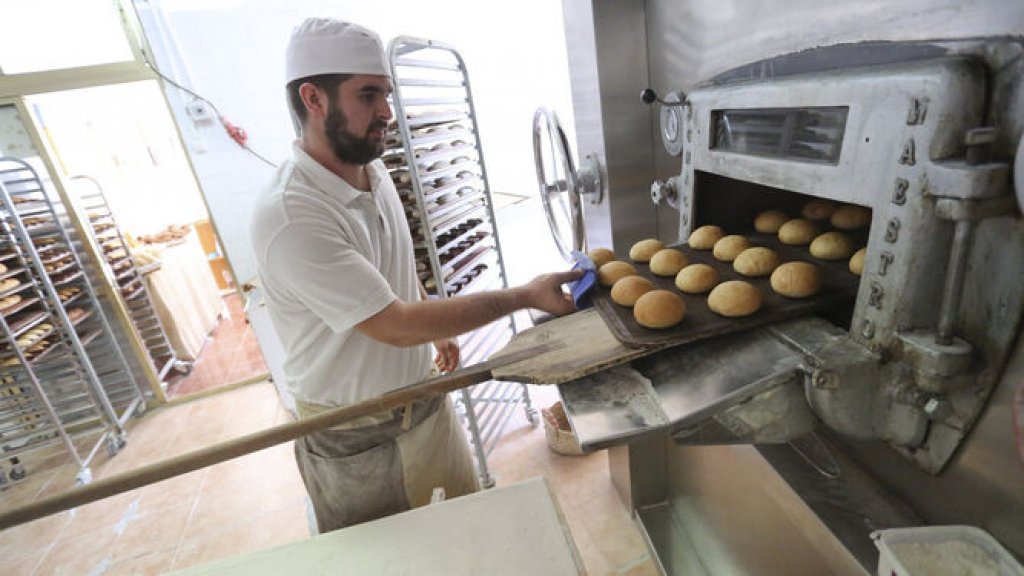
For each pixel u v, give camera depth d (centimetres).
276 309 115
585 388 68
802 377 60
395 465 131
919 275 49
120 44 272
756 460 96
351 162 113
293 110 110
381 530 87
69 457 291
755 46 83
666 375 68
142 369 333
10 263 268
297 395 128
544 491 90
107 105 439
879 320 54
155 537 216
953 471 58
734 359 66
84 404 309
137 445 295
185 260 422
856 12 61
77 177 310
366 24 289
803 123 64
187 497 237
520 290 96
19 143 277
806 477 81
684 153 100
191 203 532
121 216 459
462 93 241
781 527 97
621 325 79
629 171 132
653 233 140
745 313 74
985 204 43
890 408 57
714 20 94
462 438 154
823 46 67
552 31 246
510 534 82
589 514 187
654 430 59
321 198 103
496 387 263
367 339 117
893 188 49
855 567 66
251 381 348
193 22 268
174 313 376
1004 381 49
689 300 85
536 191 353
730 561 133
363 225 112
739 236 99
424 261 200
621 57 120
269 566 84
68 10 260
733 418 62
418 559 81
